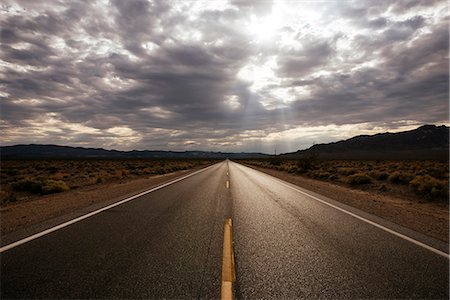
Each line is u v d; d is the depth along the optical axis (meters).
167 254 5.10
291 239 6.20
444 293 3.85
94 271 4.32
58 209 9.38
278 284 4.02
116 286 3.85
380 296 3.74
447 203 12.20
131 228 6.92
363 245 5.84
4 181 21.22
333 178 23.20
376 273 4.45
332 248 5.63
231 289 3.79
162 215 8.48
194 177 24.27
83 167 42.03
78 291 3.71
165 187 16.16
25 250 5.24
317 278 4.23
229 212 9.07
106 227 7.00
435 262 4.95
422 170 25.73
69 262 4.68
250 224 7.54
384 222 8.00
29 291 3.71
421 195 14.19
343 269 4.59
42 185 15.51
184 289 3.77
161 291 3.72
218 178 23.20
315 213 9.12
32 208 9.59
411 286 4.04
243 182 19.78
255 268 4.57
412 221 8.32
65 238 6.02
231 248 5.51
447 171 24.11
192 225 7.27
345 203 11.34
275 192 14.38
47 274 4.21
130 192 13.86
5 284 3.89
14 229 6.80
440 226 7.78
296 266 4.68
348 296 3.72
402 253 5.39
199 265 4.59
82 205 10.14
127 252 5.19
